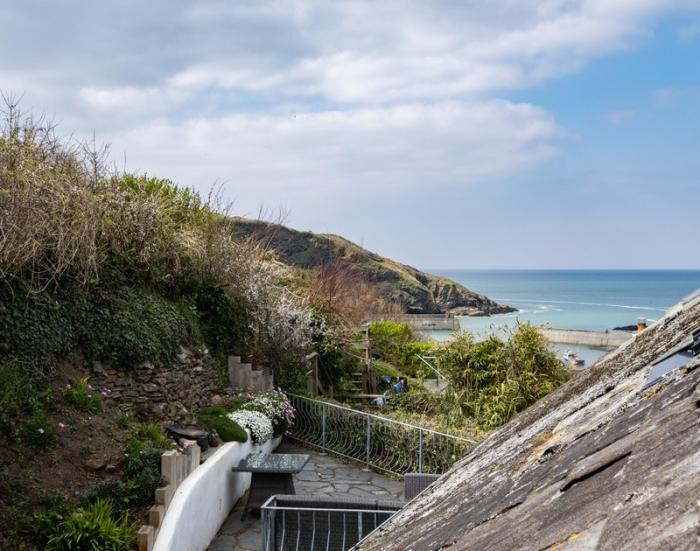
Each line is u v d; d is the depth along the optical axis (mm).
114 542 5648
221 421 9594
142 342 9609
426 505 2566
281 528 6758
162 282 11500
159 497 6426
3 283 7598
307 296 17125
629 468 1161
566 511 1190
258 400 11523
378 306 24312
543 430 2496
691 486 898
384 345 20938
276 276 15641
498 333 13953
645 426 1387
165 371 10031
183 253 12133
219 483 8227
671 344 2469
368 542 2602
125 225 10617
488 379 13688
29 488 6148
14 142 8195
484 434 10898
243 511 8594
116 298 9789
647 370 2213
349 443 11891
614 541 905
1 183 7504
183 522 6559
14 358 7398
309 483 10297
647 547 823
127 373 9375
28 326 7719
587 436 1779
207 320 12523
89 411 7883
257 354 13297
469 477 2543
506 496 1718
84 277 8797
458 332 14281
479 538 1465
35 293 7926
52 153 9172
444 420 13484
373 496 9703
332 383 17109
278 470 8406
